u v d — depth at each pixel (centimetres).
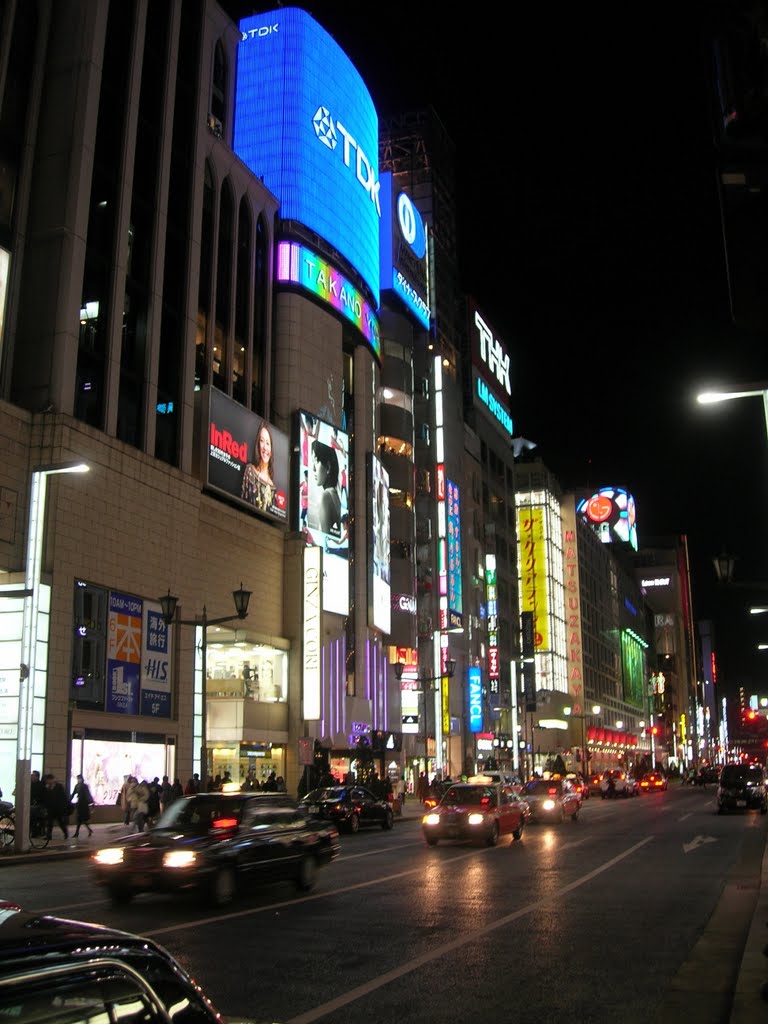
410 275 8044
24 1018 248
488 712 8444
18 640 3100
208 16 4725
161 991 282
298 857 1538
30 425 3291
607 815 4084
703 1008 791
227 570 4534
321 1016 760
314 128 6094
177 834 1423
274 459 5066
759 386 925
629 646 15362
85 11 3725
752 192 516
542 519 11238
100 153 3784
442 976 911
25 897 1488
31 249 3534
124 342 3856
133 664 3597
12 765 2988
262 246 5431
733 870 1867
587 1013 777
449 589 7725
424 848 2470
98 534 3462
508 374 10969
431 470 7975
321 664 5100
